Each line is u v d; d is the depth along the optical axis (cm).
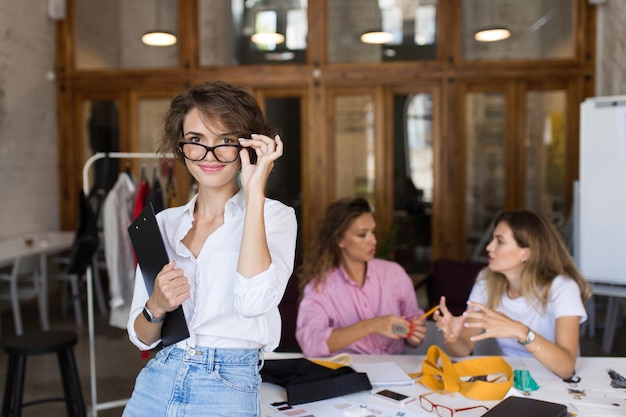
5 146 670
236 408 137
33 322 632
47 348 310
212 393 137
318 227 282
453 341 239
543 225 250
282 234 143
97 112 768
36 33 730
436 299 451
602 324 603
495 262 251
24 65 706
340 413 183
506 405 173
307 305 271
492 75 711
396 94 727
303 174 737
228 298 139
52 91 768
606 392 202
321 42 731
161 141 149
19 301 707
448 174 720
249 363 142
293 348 382
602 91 689
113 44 764
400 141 727
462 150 720
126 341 558
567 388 206
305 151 736
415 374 218
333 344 252
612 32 661
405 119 727
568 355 215
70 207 776
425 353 284
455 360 239
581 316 238
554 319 248
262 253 130
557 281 246
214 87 142
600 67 695
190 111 140
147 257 145
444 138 719
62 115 770
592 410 186
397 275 286
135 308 152
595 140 448
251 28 750
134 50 762
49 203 759
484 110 718
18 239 666
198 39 755
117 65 764
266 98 743
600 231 449
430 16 724
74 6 768
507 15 715
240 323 140
